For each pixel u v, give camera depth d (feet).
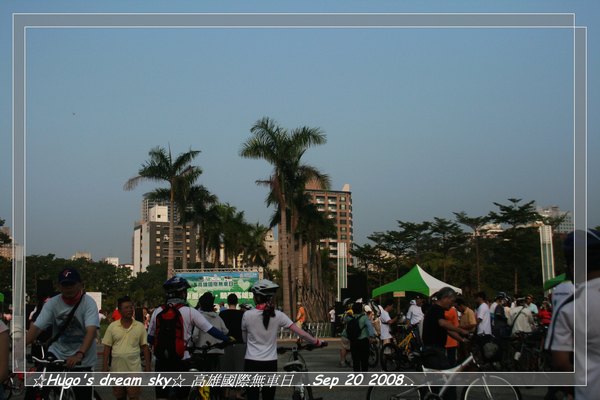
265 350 29.40
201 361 30.50
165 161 179.32
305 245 240.53
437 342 30.89
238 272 137.18
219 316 37.14
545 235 109.19
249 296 136.56
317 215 189.88
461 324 56.90
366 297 104.53
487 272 256.73
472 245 284.20
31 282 322.96
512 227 246.88
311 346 30.50
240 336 36.88
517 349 49.65
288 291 158.71
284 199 160.04
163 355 28.84
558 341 13.56
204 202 199.62
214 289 137.08
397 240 314.35
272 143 159.33
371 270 344.49
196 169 179.93
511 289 248.11
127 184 176.76
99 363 70.38
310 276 219.41
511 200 246.06
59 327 26.55
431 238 307.37
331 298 219.41
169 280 30.07
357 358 49.14
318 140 159.74
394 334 76.02
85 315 26.48
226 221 254.47
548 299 68.69
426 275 93.04
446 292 30.94
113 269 463.83
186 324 29.60
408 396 30.68
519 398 29.71
